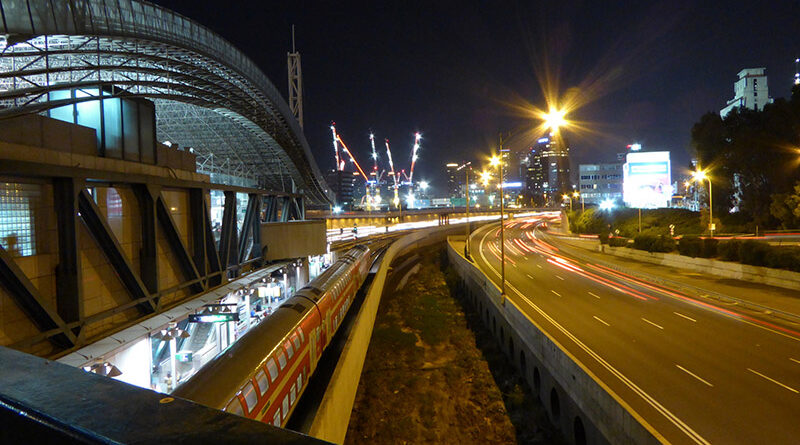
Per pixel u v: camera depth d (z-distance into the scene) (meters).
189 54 41.12
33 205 13.48
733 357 20.83
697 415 15.32
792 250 36.44
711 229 52.69
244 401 11.91
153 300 17.84
